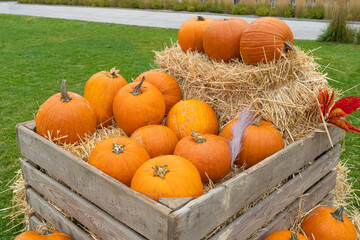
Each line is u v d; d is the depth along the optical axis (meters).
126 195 1.73
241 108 2.72
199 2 18.94
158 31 12.61
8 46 10.18
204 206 1.66
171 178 1.84
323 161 2.72
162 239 1.60
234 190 1.86
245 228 2.07
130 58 8.62
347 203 3.10
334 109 2.54
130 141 2.24
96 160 2.10
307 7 16.31
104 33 12.23
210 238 1.85
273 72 2.56
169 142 2.47
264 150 2.34
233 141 2.31
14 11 19.48
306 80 2.72
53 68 7.79
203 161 2.19
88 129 2.53
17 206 3.14
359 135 4.59
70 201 2.19
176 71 3.10
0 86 6.48
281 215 2.42
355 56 8.80
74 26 13.82
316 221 2.51
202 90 2.92
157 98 2.69
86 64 8.10
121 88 2.77
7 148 4.19
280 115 2.53
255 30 2.58
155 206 1.59
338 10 10.59
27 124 2.56
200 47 3.19
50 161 2.26
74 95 2.56
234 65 2.83
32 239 2.21
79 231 2.21
